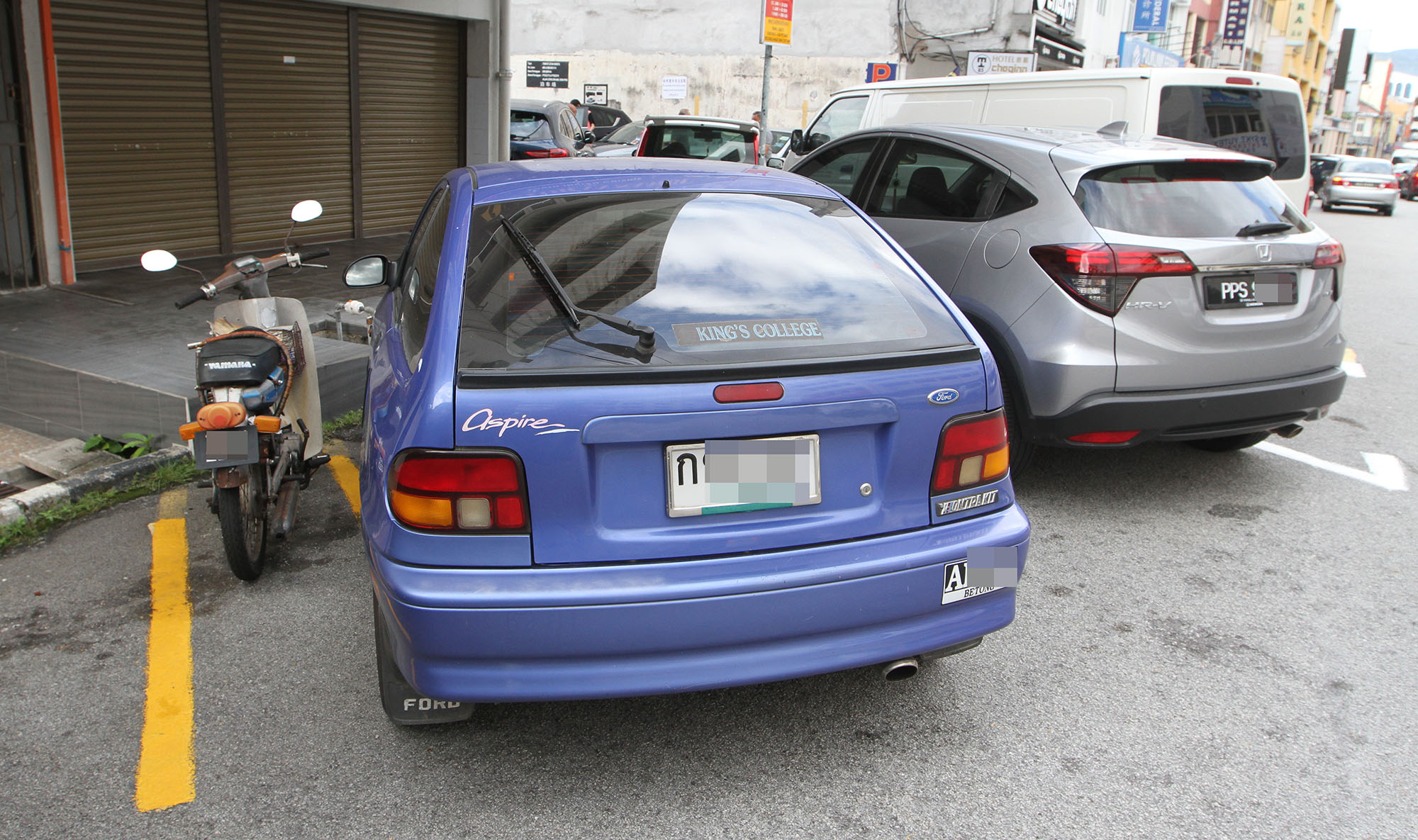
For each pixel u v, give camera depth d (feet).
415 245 12.39
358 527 14.12
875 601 8.06
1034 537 14.24
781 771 8.95
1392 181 92.38
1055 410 14.05
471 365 7.52
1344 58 259.19
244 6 28.86
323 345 19.80
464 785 8.64
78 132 25.12
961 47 67.00
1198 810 8.52
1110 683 10.49
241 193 29.86
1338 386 15.29
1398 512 15.46
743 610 7.66
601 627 7.42
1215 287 13.93
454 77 37.50
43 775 8.65
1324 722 9.87
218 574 12.57
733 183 10.46
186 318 21.63
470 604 7.26
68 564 12.82
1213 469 17.29
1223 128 23.21
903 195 17.74
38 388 17.72
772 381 7.72
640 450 7.52
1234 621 11.91
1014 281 14.57
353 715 9.61
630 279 8.57
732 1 89.61
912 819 8.32
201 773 8.71
